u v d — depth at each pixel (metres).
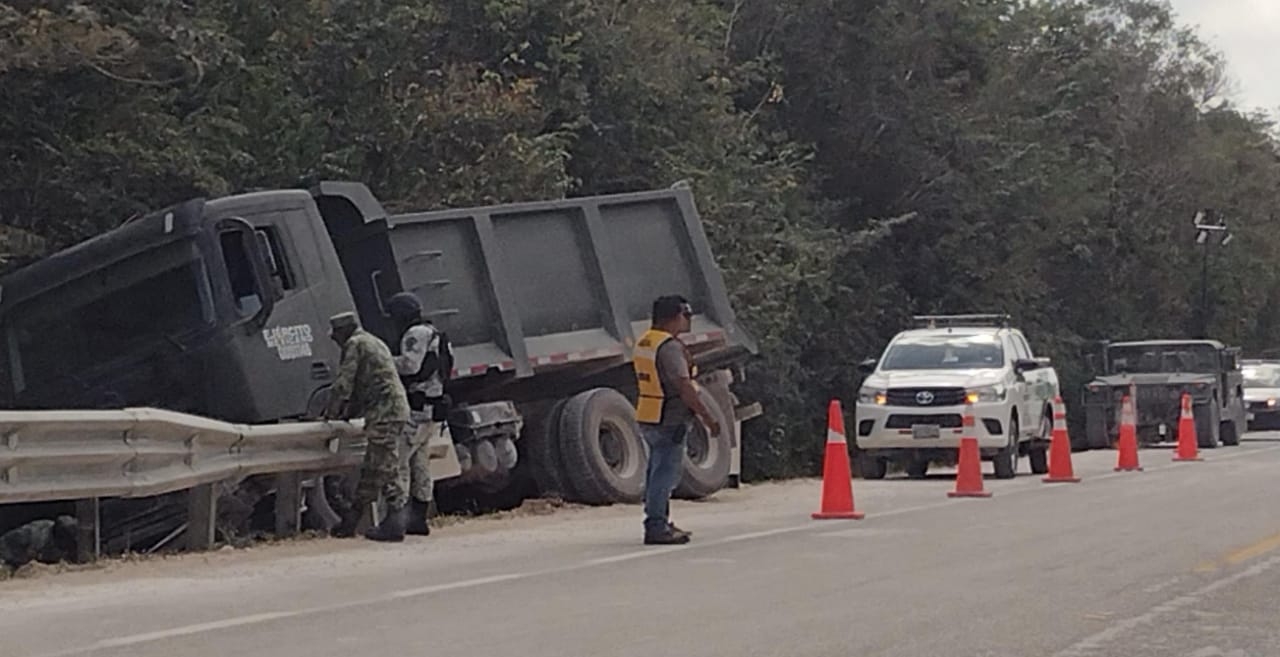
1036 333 41.78
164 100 19.95
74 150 19.06
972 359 23.45
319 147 21.83
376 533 14.20
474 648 8.51
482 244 17.70
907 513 16.45
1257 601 10.12
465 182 22.47
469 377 17.39
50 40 17.30
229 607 10.10
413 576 11.67
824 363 33.72
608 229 19.08
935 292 38.16
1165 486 20.09
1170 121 53.72
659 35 27.56
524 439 18.34
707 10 30.89
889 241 36.91
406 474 14.28
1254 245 59.66
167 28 18.75
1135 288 51.72
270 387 14.83
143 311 14.84
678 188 19.89
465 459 17.06
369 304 16.92
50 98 18.97
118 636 8.95
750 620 9.42
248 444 13.78
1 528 14.96
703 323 19.84
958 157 37.47
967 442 19.05
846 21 35.12
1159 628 9.12
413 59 23.66
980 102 38.72
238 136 20.88
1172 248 52.50
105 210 19.23
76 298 14.93
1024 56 44.09
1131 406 24.50
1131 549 12.91
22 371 15.02
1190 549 12.84
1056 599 10.21
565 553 13.15
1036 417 24.03
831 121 36.03
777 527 15.24
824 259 31.20
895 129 36.41
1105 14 54.31
